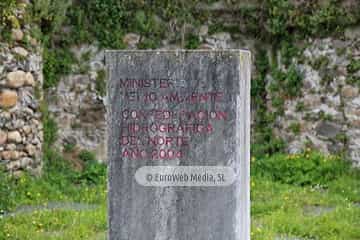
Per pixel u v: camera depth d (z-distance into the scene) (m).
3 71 7.91
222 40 10.41
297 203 7.68
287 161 9.44
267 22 10.09
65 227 6.35
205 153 4.92
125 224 5.00
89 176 9.49
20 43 8.28
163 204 4.96
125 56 4.93
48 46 9.71
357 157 9.14
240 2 10.31
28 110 8.55
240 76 4.88
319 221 6.67
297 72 9.87
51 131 9.69
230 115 4.88
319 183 9.02
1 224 6.23
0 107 7.85
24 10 8.30
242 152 4.99
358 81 9.16
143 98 4.94
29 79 8.53
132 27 10.14
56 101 9.88
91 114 10.03
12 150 8.07
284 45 10.02
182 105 4.91
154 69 4.92
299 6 9.66
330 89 9.45
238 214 4.93
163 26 10.24
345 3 9.20
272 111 10.27
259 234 6.17
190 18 10.30
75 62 9.98
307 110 9.73
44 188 8.17
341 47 9.32
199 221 4.95
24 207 7.34
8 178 7.77
